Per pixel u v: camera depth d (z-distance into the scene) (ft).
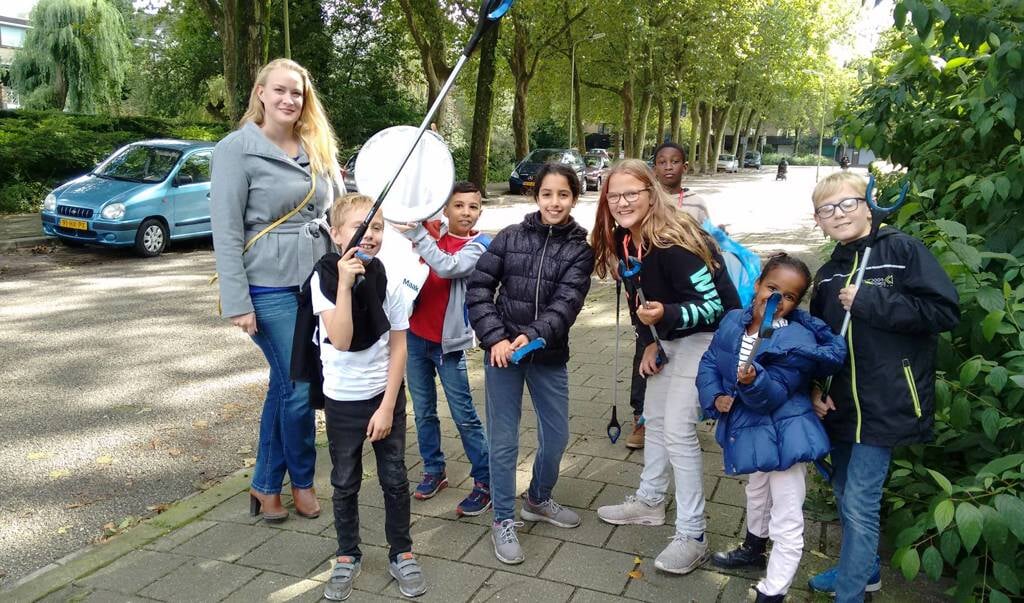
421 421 12.80
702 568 10.66
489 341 10.67
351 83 94.99
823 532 11.53
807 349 8.98
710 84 122.42
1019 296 9.93
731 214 71.05
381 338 10.06
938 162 13.15
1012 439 9.87
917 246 8.68
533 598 9.93
